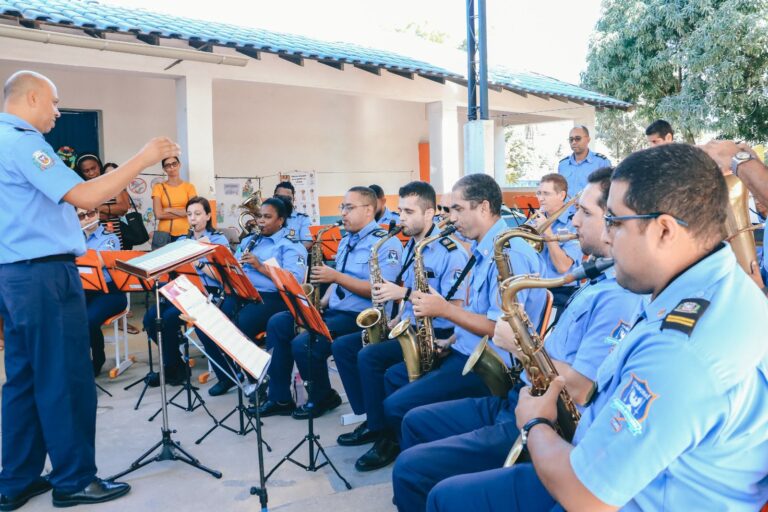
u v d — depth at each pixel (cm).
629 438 123
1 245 291
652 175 129
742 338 121
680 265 131
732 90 1214
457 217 303
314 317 323
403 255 413
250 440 389
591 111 1212
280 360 428
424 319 316
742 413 120
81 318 308
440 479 220
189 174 719
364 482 331
